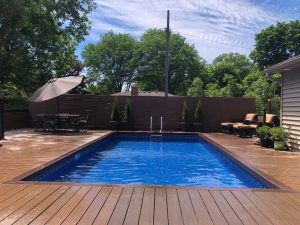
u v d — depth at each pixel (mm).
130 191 5387
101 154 12242
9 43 19500
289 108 11242
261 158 9070
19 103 21250
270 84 29984
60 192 5293
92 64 54531
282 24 41781
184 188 5629
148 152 12797
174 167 9969
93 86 54344
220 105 18484
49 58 21594
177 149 13664
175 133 16781
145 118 18844
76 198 4977
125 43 54500
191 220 4137
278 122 13523
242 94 40375
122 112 18891
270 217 4273
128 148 13844
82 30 22844
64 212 4359
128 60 54188
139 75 53531
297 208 4656
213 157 11797
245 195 5270
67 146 11133
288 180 6449
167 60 25125
